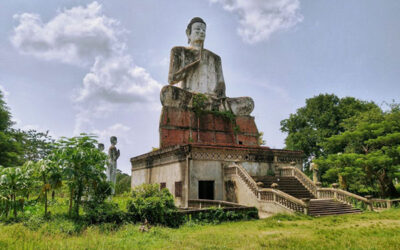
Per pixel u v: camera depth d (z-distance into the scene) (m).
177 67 30.12
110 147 24.44
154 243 9.87
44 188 12.68
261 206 18.44
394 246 9.23
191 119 27.05
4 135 34.25
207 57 31.73
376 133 27.50
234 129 28.70
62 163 12.91
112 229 12.03
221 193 21.70
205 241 10.26
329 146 34.94
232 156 22.80
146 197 14.26
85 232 11.10
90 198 14.92
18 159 36.94
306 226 13.66
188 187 20.36
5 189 12.55
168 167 23.55
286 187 21.66
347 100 43.09
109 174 23.80
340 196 20.58
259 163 23.86
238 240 10.45
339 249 9.09
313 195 21.55
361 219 15.59
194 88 30.59
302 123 46.12
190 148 21.02
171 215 14.04
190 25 32.25
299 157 25.88
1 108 37.38
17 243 9.04
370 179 28.28
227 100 29.86
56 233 10.69
